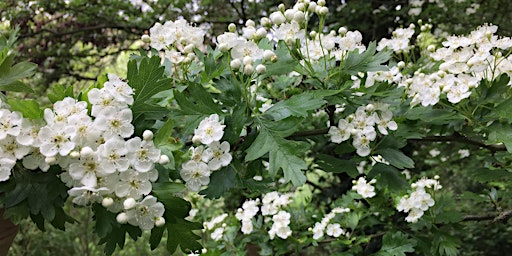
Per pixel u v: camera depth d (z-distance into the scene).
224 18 0.60
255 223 0.41
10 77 0.17
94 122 0.16
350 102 0.24
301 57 0.24
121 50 0.67
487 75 0.26
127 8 0.59
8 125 0.15
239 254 0.39
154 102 0.21
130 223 0.16
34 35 0.62
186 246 0.18
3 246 0.17
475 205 0.64
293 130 0.19
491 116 0.24
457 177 0.70
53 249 0.77
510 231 0.59
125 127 0.17
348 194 0.40
